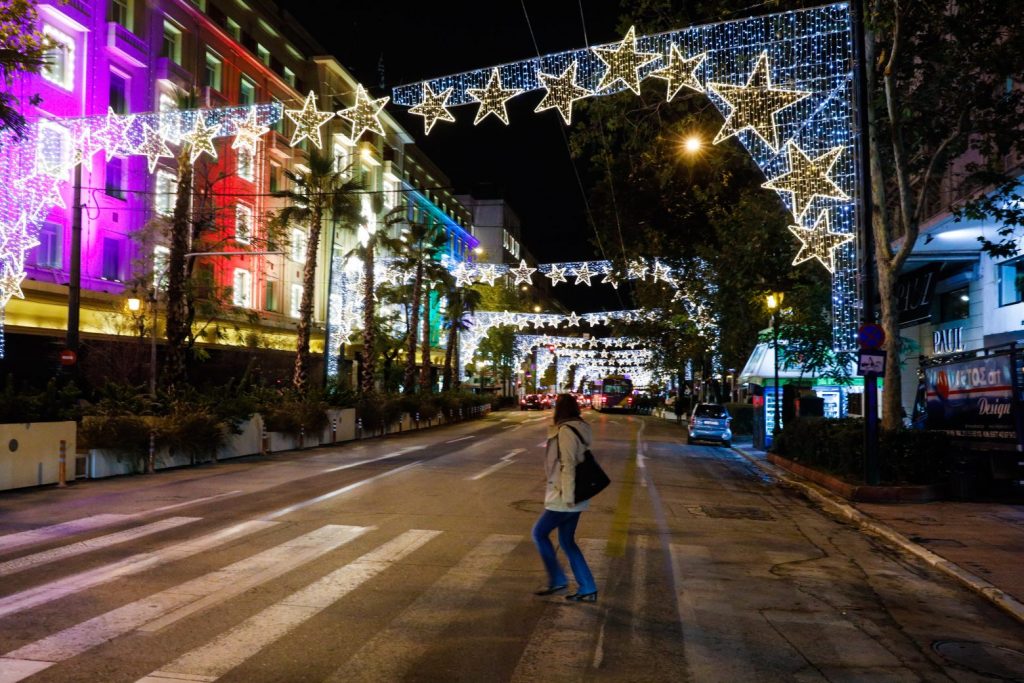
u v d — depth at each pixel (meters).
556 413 7.27
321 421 27.31
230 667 5.29
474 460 21.31
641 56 12.27
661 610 6.99
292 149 49.22
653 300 46.94
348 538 9.91
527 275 39.53
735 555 9.63
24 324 28.42
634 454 25.53
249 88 45.97
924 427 17.91
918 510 13.54
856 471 16.23
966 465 14.78
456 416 49.50
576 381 126.38
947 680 5.52
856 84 15.12
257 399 25.03
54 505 12.55
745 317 33.72
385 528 10.68
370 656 5.56
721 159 19.66
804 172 14.34
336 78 56.81
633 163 20.47
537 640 6.02
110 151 23.55
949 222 20.41
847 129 16.80
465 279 52.62
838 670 5.62
